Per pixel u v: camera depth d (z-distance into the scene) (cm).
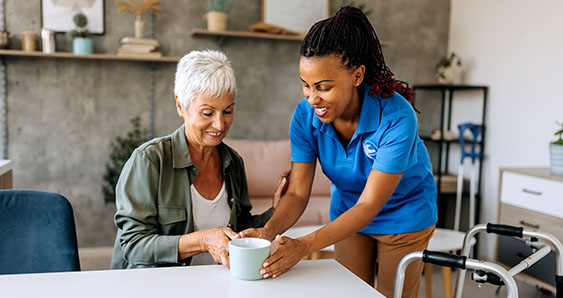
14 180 329
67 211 123
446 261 98
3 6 314
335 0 376
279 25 359
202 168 133
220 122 120
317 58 107
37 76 326
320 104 112
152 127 350
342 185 149
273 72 372
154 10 340
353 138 131
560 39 290
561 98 290
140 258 115
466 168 377
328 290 94
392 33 390
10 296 86
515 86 327
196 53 120
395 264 151
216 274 101
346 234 114
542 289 281
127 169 122
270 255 101
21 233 118
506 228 125
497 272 92
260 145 347
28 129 329
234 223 137
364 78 126
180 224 127
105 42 335
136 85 345
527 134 317
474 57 369
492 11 349
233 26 357
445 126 406
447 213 388
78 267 120
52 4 322
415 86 369
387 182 121
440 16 400
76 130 337
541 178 260
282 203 137
